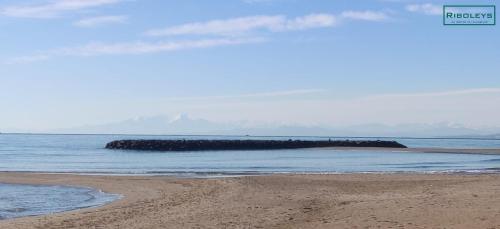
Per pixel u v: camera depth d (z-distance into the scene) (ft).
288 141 366.43
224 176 126.82
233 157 238.48
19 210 73.26
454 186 82.89
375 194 77.87
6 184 107.34
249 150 331.98
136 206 71.87
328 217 55.11
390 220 50.42
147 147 327.88
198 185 99.25
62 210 73.10
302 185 93.30
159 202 76.13
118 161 206.69
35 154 270.26
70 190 97.50
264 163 189.88
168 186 100.32
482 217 48.34
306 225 50.83
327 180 102.01
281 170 152.15
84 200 84.28
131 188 98.94
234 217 57.62
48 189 99.30
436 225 46.44
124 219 58.75
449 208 55.06
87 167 169.48
